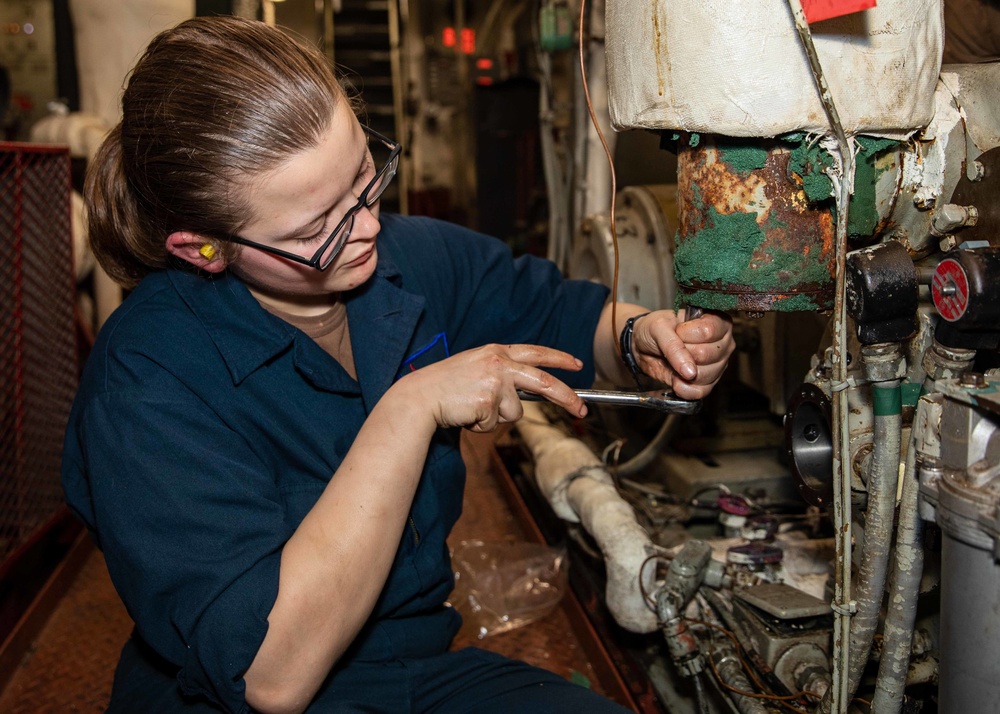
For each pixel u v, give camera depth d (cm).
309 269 91
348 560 85
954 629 71
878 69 81
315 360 101
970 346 78
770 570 130
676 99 83
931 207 94
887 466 81
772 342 167
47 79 423
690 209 91
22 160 210
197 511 85
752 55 78
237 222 85
